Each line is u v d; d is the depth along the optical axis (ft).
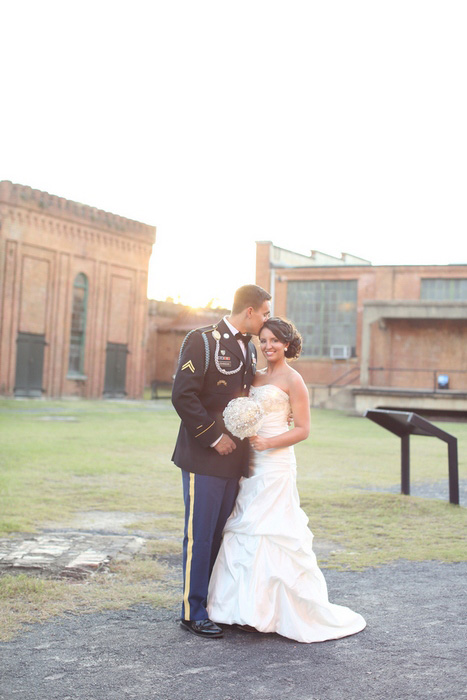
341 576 18.85
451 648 13.60
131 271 124.77
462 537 23.40
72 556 19.65
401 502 28.12
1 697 11.16
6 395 103.24
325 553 21.24
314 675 12.22
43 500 28.27
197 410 14.34
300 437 14.89
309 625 14.12
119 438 53.93
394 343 104.32
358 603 16.51
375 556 20.86
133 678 12.00
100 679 11.94
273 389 15.19
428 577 18.79
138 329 126.41
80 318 116.26
